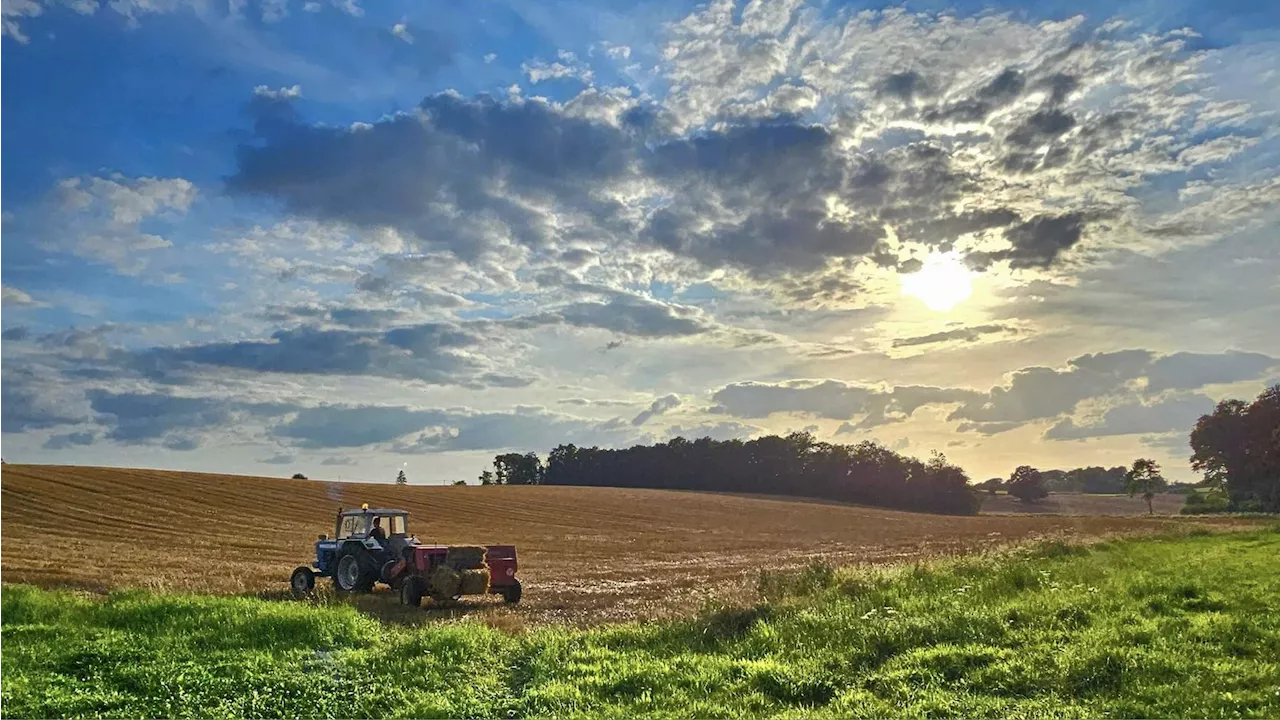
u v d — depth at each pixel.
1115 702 8.67
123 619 15.05
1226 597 13.52
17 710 9.62
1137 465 117.75
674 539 53.41
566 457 149.75
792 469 128.62
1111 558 21.64
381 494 79.56
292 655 12.30
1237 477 94.50
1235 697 8.62
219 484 70.50
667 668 10.78
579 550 45.06
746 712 9.06
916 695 9.38
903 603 13.99
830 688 9.98
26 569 29.33
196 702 10.06
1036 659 10.19
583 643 12.93
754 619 13.58
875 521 75.94
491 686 10.61
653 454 140.62
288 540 44.84
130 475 70.38
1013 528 61.75
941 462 118.31
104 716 9.52
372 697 10.19
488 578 22.28
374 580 24.33
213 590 23.08
